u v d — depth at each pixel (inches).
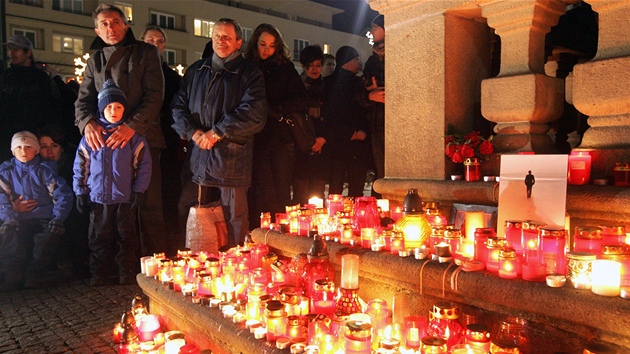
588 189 118.9
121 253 217.9
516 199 122.6
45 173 227.5
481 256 110.0
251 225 239.3
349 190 272.7
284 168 229.9
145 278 171.9
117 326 148.2
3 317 178.1
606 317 83.4
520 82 145.5
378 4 178.2
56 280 221.5
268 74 228.5
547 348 94.3
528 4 142.9
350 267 120.9
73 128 275.7
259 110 204.7
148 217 227.0
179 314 150.3
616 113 127.6
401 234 126.3
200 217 201.5
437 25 162.2
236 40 211.9
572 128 196.1
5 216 214.1
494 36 191.9
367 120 265.0
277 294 122.8
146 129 218.1
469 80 167.5
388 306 126.6
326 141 266.1
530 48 146.9
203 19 1375.5
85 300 195.6
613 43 128.3
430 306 116.6
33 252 220.7
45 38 1224.8
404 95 173.2
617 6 126.7
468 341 95.4
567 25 189.8
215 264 151.1
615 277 86.3
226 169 203.0
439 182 158.4
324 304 121.1
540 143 148.8
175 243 260.7
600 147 129.6
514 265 100.7
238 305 129.8
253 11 1462.8
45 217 225.0
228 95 205.8
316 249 132.3
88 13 1270.9
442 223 140.4
